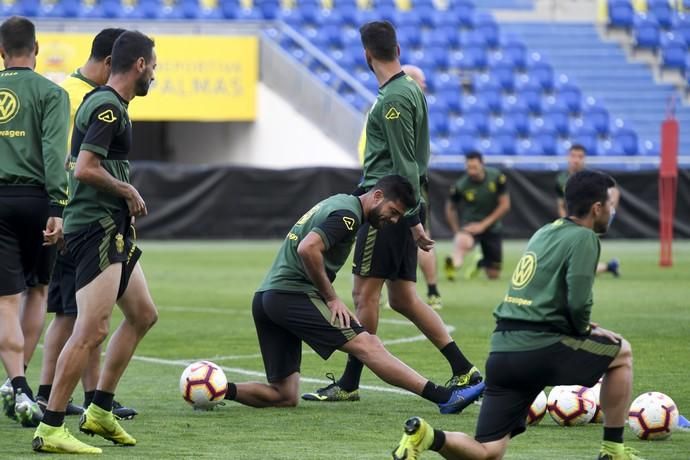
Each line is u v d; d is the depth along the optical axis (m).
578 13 70.19
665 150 42.09
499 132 60.78
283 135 58.31
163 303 30.22
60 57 54.81
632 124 63.72
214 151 61.31
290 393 16.08
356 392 16.73
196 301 30.70
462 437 11.15
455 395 15.46
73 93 15.56
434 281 28.80
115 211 13.16
